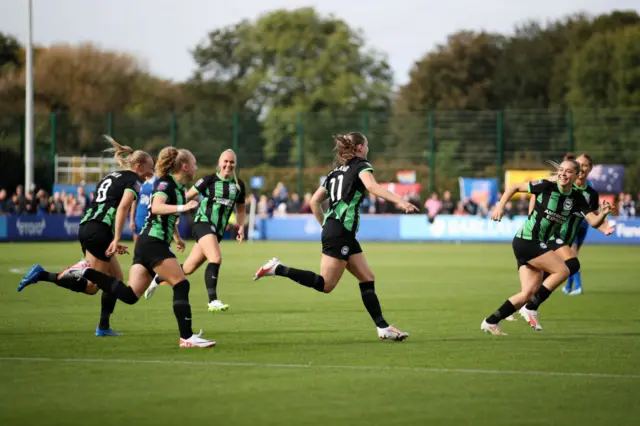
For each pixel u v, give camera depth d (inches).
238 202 1408.7
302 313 1456.7
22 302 1582.2
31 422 714.2
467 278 2222.0
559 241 1199.6
